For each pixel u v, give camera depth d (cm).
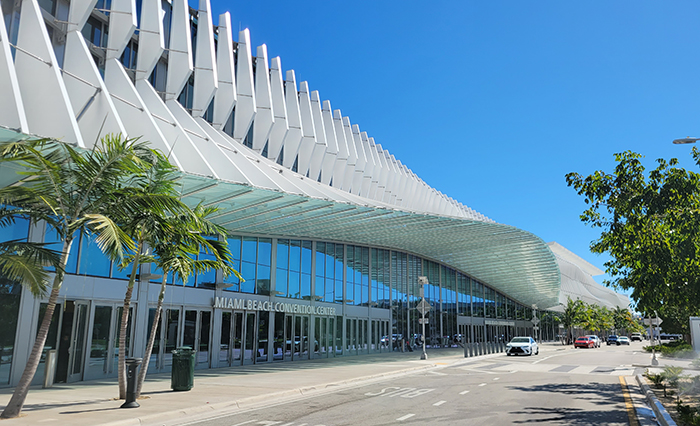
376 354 3453
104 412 1018
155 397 1252
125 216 1091
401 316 3931
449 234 3247
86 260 1703
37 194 988
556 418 1014
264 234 2669
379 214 2452
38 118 1142
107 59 1543
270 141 2512
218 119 2088
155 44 1709
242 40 2370
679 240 1062
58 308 1603
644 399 1305
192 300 2144
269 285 2658
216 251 1302
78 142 1107
